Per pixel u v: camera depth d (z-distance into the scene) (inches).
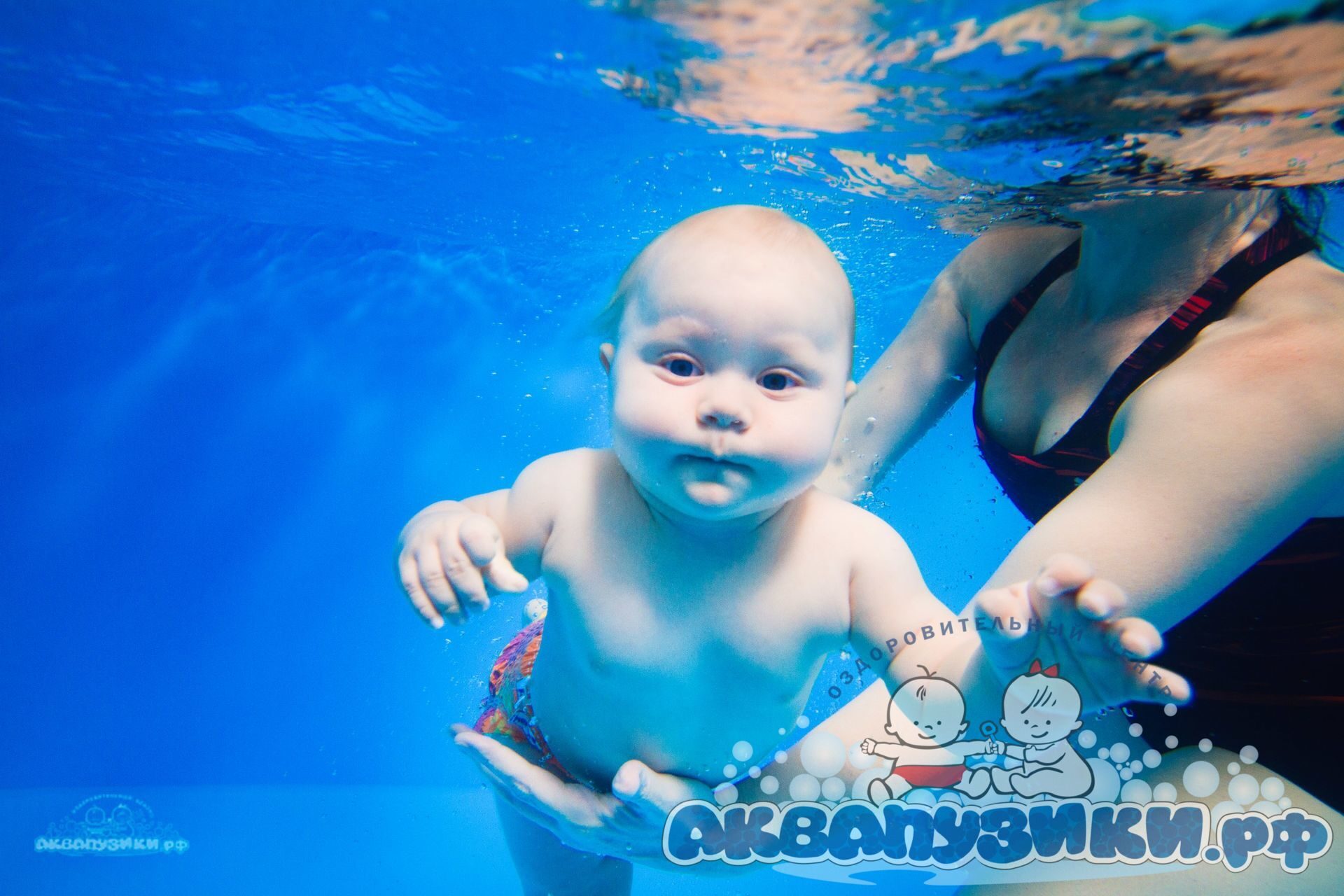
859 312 41.0
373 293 57.2
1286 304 19.2
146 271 55.1
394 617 49.6
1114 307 21.4
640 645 20.0
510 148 31.2
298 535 57.2
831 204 31.4
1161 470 18.0
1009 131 23.2
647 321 18.7
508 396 57.8
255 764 44.6
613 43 22.4
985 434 24.3
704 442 17.7
